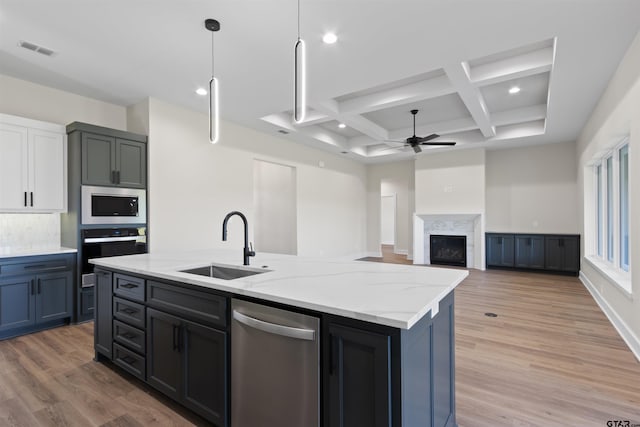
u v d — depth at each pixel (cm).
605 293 392
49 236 367
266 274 187
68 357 267
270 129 546
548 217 662
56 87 372
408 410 117
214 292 169
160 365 199
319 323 131
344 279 173
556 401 203
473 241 714
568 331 324
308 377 134
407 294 142
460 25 253
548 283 552
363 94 441
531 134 590
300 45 210
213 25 254
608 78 339
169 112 421
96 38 274
